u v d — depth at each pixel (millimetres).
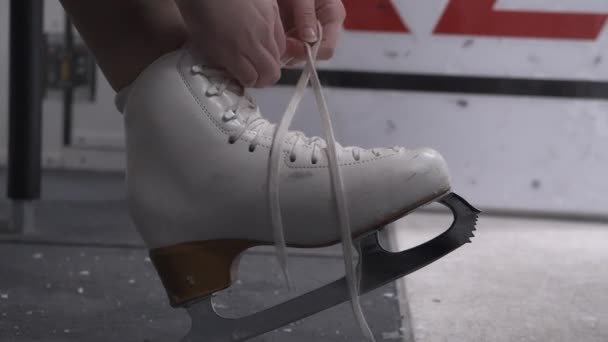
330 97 2039
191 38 792
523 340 961
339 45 2021
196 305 786
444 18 2002
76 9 786
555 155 2027
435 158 763
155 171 777
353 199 755
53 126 2754
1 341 879
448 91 2027
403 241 1642
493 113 2027
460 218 763
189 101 767
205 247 784
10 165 1549
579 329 1021
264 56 743
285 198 762
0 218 1729
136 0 770
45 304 1055
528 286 1271
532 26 1990
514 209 2055
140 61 798
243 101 789
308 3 818
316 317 1031
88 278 1218
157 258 792
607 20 1970
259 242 784
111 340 908
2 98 2734
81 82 2729
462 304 1132
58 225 1677
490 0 1991
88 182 2438
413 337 953
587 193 2025
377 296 1151
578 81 1998
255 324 771
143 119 775
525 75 2006
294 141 777
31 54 1528
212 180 765
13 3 1495
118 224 1728
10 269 1251
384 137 2051
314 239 774
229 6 712
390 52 2021
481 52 2010
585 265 1470
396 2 2002
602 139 2008
